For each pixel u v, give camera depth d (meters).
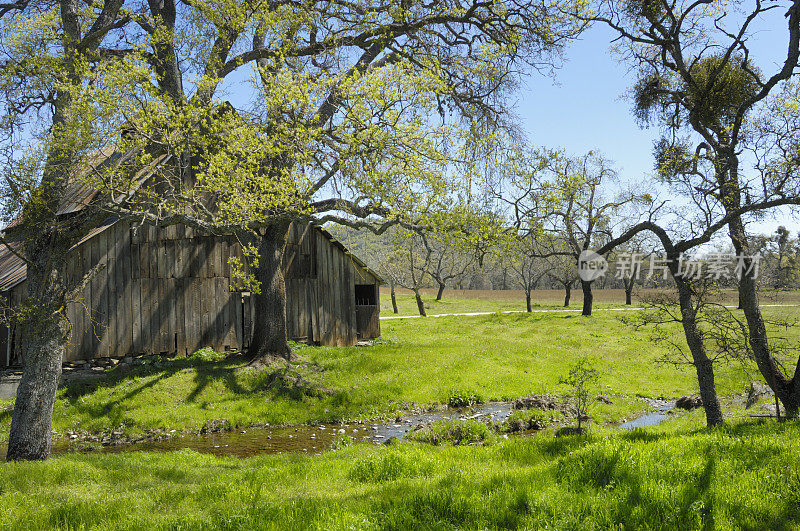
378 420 19.48
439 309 73.00
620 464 8.26
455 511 7.23
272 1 20.42
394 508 7.37
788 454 8.41
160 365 23.66
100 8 18.03
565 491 7.70
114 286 24.06
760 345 14.59
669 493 7.24
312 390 22.00
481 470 9.43
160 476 11.24
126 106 13.63
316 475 10.30
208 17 18.52
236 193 15.54
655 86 17.72
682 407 19.77
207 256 27.30
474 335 38.22
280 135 16.36
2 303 14.62
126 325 24.31
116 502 8.57
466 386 23.06
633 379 25.09
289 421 19.38
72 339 22.61
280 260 25.66
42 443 13.28
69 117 13.34
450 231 17.70
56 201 13.77
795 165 13.77
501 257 19.19
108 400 19.98
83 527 7.51
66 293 14.20
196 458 13.61
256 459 13.47
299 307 31.30
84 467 11.60
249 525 7.04
